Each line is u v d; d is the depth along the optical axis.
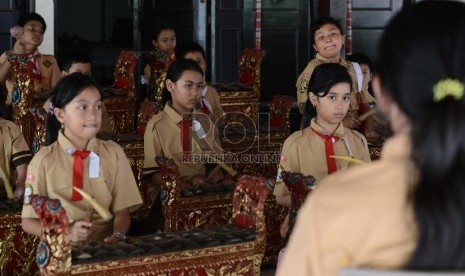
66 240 3.26
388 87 1.79
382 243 1.74
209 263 3.61
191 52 8.40
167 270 3.52
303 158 4.89
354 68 6.76
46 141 4.57
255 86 8.01
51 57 8.35
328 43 6.69
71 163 4.36
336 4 10.65
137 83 9.41
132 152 5.98
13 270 4.70
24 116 6.84
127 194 4.50
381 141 6.32
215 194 5.20
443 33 1.73
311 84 4.92
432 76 1.72
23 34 8.27
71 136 4.36
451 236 1.66
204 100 6.59
